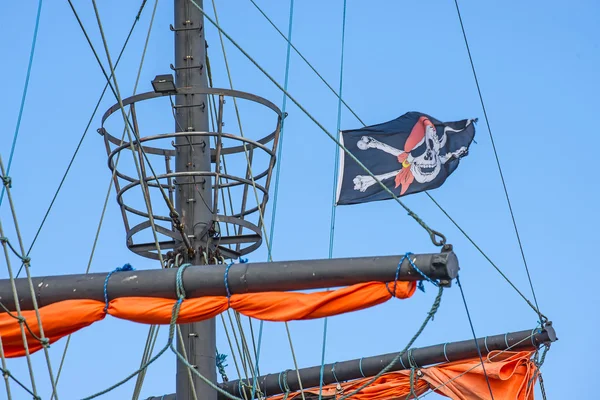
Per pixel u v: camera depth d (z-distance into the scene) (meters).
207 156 31.48
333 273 25.02
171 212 28.66
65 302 25.70
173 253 30.75
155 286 25.69
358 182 32.19
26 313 25.69
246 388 33.66
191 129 31.36
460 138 33.47
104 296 25.80
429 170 32.84
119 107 30.67
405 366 34.34
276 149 31.62
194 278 25.64
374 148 32.69
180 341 30.00
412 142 33.00
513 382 33.62
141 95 30.41
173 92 30.38
